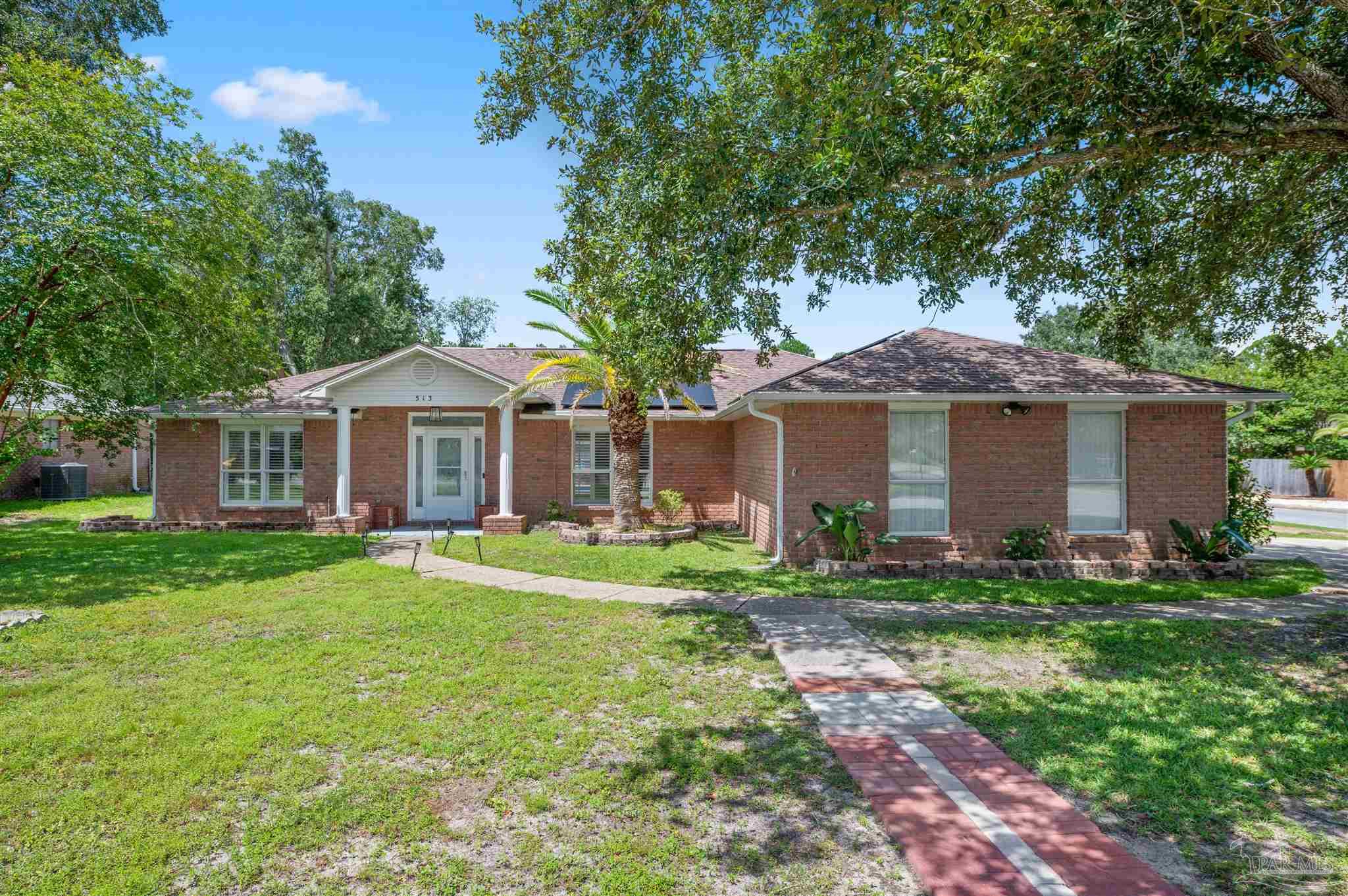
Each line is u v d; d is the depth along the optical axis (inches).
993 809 160.9
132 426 567.2
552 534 637.3
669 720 214.4
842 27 263.4
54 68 463.5
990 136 256.8
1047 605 367.6
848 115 257.6
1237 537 438.3
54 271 469.1
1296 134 253.1
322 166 1331.2
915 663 269.9
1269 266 390.9
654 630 315.3
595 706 224.4
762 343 352.8
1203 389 458.9
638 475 664.4
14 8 799.1
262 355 592.7
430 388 670.5
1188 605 366.6
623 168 336.8
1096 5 212.5
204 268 530.6
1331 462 1198.3
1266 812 160.7
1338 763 183.9
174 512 693.3
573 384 749.3
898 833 150.5
